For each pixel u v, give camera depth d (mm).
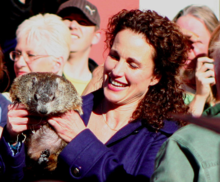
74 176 5211
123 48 5711
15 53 8367
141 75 5727
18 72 8328
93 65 10680
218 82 4344
